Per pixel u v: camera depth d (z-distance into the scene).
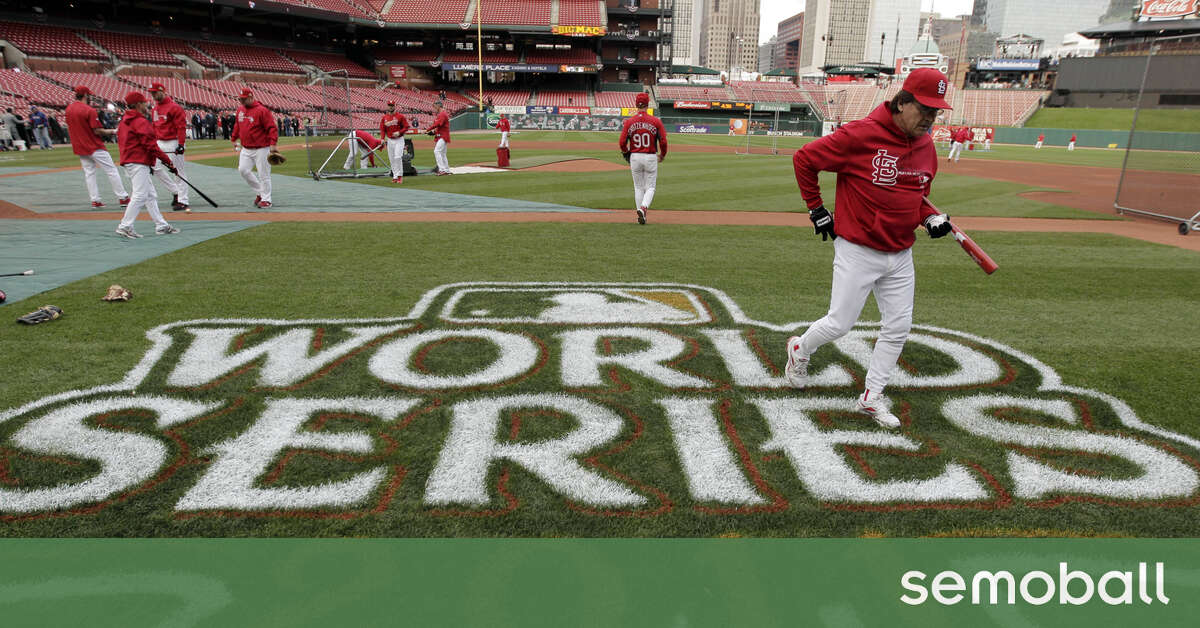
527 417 3.24
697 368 3.93
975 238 8.86
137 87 34.59
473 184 14.18
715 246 7.76
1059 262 7.23
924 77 2.79
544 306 5.18
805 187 3.26
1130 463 2.90
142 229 8.44
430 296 5.40
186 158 20.39
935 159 3.07
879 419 3.25
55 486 2.59
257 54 45.69
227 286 5.62
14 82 29.28
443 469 2.75
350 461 2.81
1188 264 7.21
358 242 7.68
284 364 3.86
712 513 2.48
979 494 2.64
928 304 5.43
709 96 63.19
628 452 2.92
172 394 3.42
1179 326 4.88
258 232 8.27
